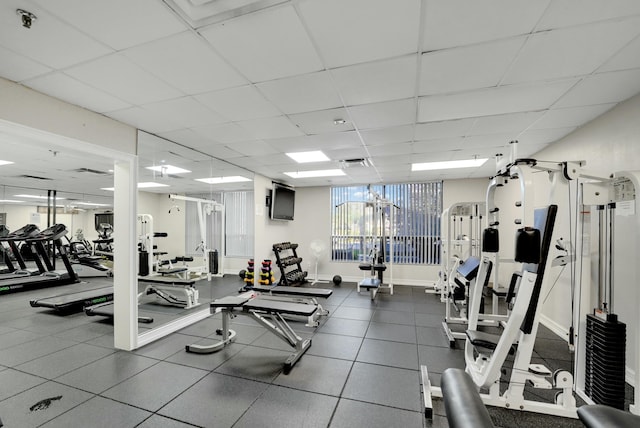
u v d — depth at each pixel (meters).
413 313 4.43
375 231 5.95
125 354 2.93
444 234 5.21
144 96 2.37
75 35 1.59
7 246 6.38
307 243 7.34
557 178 2.08
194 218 5.15
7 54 1.76
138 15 1.44
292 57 1.83
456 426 0.74
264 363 2.77
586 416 1.04
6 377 2.49
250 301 3.18
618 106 2.54
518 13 1.43
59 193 5.74
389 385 2.41
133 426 1.89
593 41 1.65
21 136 2.20
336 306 4.80
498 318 3.27
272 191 6.26
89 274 6.75
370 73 2.03
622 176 1.96
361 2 1.36
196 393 2.26
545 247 1.98
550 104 2.52
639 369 1.83
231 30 1.57
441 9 1.41
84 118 2.60
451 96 2.37
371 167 5.12
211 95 2.36
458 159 4.49
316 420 1.96
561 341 3.37
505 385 2.52
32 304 4.31
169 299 4.72
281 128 3.14
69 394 2.24
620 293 2.53
